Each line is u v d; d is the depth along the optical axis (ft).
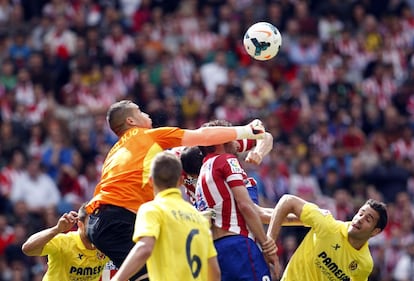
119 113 95.61
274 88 246.27
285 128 231.91
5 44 238.89
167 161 86.12
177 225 85.40
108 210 92.63
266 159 213.46
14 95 221.66
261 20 258.16
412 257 204.74
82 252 104.37
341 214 212.64
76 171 207.10
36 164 203.10
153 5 260.42
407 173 230.27
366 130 242.58
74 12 249.75
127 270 82.69
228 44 249.96
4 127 211.41
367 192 222.69
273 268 102.06
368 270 102.99
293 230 193.26
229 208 96.73
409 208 215.72
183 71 240.32
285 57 253.24
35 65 229.66
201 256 86.79
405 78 262.47
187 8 258.16
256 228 95.91
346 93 247.09
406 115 254.27
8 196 200.13
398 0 279.49
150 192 92.63
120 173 92.99
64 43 237.25
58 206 201.36
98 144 213.05
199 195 98.37
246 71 245.65
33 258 186.70
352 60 260.42
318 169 222.07
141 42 242.78
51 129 212.84
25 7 253.65
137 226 84.33
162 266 84.84
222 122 100.42
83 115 221.05
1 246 187.62
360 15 273.13
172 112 223.92
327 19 269.44
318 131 230.89
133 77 234.58
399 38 271.69
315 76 249.96
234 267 95.81
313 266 102.01
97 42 239.91
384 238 209.77
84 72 230.89
